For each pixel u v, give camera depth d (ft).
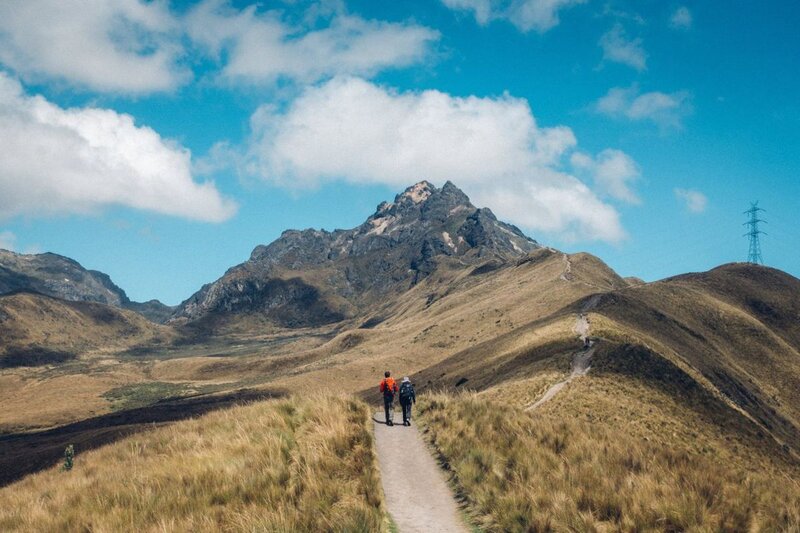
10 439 580.71
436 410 70.18
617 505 35.65
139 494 40.42
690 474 40.96
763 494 40.09
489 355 346.95
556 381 193.16
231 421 64.95
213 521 34.14
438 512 38.14
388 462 49.93
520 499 37.32
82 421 631.15
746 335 439.22
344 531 32.32
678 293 485.56
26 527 38.50
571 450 47.83
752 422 208.44
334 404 64.44
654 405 182.09
